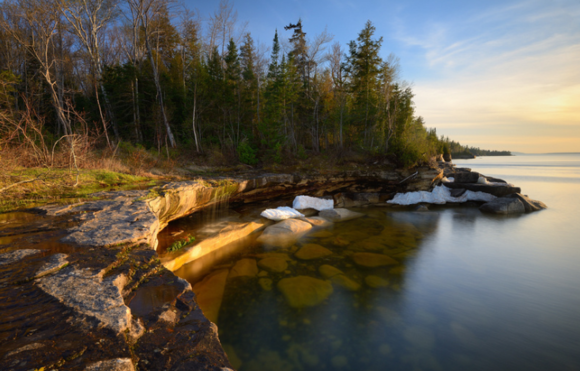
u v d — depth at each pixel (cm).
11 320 222
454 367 541
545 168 8344
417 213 2023
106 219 552
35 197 721
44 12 1741
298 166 2238
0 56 2083
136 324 245
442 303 791
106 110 2178
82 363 181
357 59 2752
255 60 3022
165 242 996
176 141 2362
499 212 2075
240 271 918
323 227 1551
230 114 2491
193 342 234
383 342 609
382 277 936
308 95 2822
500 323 700
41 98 1978
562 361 566
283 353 563
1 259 349
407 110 2861
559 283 945
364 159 2483
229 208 1551
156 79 2212
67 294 270
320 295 790
